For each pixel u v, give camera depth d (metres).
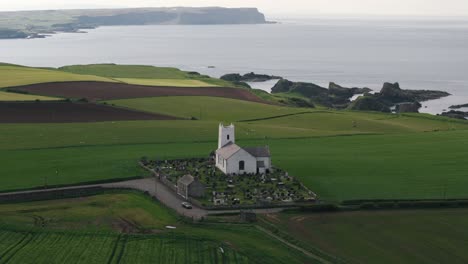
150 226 105.38
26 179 132.88
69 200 121.62
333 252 96.19
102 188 127.94
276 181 136.62
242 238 99.88
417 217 114.94
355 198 125.06
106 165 146.88
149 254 89.88
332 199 124.56
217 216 112.94
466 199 125.06
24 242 93.25
